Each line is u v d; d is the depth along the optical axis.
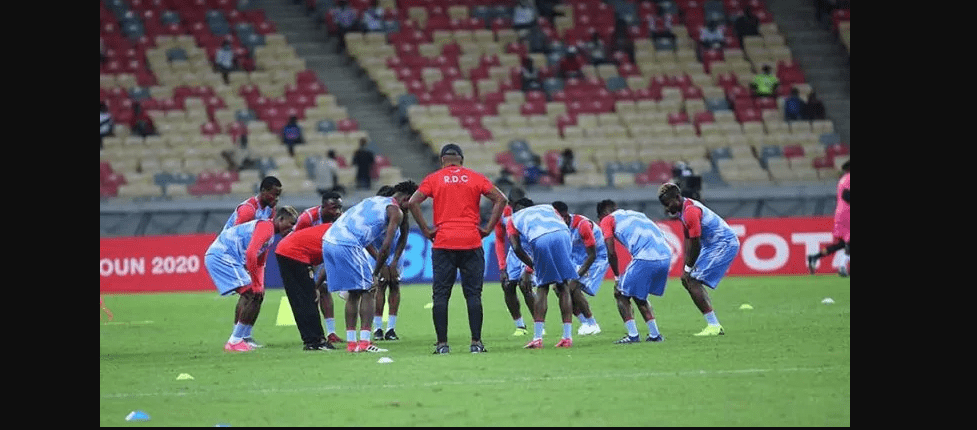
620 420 28.52
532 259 51.09
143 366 41.66
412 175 110.12
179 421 29.33
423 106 113.50
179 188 101.62
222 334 55.84
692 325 55.19
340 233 44.69
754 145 113.19
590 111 115.81
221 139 107.75
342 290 44.88
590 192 97.25
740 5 129.75
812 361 39.22
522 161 109.06
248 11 122.50
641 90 118.00
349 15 121.44
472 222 43.66
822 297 70.75
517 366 39.16
